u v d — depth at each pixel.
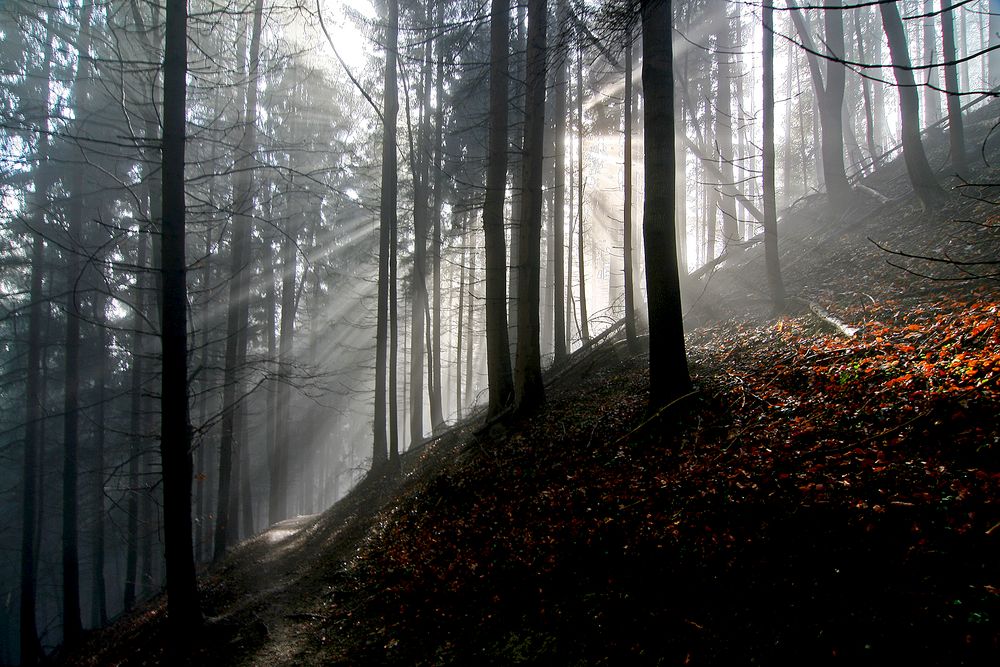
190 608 7.65
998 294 7.28
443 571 7.12
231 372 15.06
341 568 9.41
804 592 4.13
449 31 13.92
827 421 5.93
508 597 5.92
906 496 4.38
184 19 7.70
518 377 11.42
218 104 15.30
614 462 7.38
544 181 23.06
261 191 19.38
